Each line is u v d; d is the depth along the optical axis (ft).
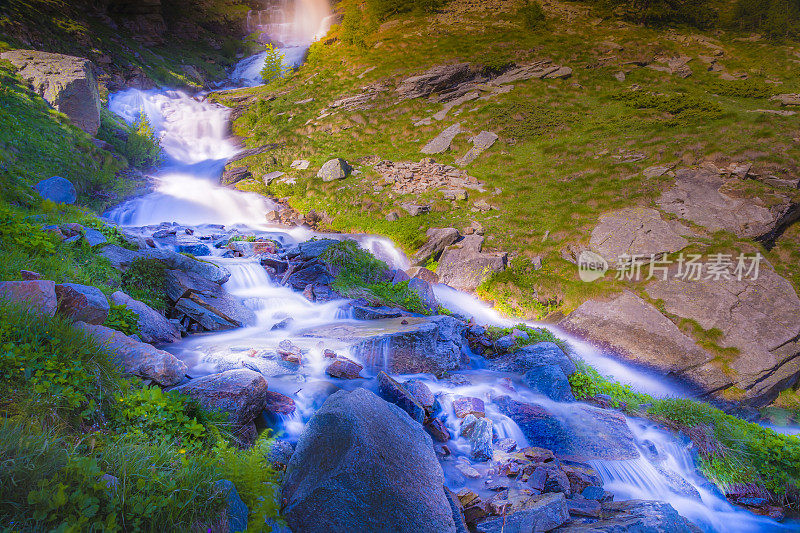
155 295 32.86
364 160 100.89
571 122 105.91
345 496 14.56
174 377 20.53
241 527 12.85
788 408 52.19
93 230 35.65
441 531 15.33
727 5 204.33
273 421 21.62
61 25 120.67
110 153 80.84
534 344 39.96
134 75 127.34
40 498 9.98
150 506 11.28
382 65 147.33
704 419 33.81
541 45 150.41
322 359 28.53
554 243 69.72
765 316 55.98
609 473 26.13
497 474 22.81
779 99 114.32
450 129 108.27
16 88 71.26
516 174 88.89
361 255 51.80
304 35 209.26
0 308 16.69
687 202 73.26
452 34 167.53
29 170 58.03
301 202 88.48
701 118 100.07
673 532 18.86
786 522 27.89
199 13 192.85
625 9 182.70
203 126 123.85
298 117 128.67
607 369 51.52
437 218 78.13
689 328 55.57
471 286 64.34
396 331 32.83
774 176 75.72
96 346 18.07
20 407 13.35
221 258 48.83
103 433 14.74
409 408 24.85
